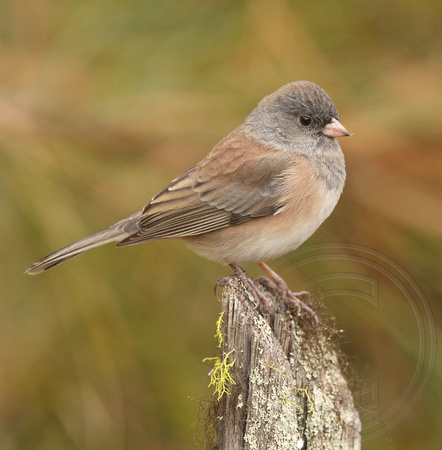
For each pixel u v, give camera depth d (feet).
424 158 25.09
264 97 25.30
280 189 23.98
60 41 25.39
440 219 25.08
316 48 26.02
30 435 25.63
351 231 26.05
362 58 26.05
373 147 25.07
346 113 25.52
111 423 25.23
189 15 25.57
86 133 24.90
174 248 26.13
